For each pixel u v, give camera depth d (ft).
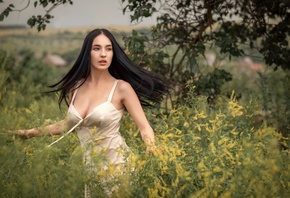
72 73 17.33
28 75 35.55
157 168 15.01
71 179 13.80
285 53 23.48
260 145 16.15
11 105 23.16
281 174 14.67
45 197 13.88
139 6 21.61
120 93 16.94
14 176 14.52
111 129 16.81
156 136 17.06
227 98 22.56
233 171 14.87
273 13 23.45
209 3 22.70
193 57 22.98
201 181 14.88
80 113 16.87
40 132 16.66
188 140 16.85
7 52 34.63
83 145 16.92
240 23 23.68
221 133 17.35
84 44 17.10
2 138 15.10
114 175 14.82
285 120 23.08
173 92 22.90
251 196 13.70
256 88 25.45
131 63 17.63
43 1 22.36
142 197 14.28
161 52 23.02
